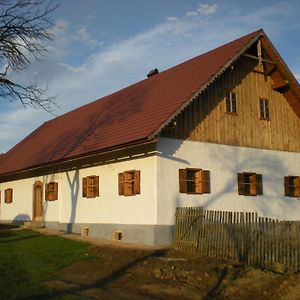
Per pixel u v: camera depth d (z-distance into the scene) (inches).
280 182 924.6
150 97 886.4
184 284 498.9
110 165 853.2
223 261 597.0
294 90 934.4
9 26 617.9
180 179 763.4
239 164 859.4
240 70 897.5
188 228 684.1
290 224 539.8
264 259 565.0
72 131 1095.0
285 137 949.8
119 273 546.9
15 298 419.8
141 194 764.6
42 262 612.7
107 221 847.1
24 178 1220.5
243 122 881.5
